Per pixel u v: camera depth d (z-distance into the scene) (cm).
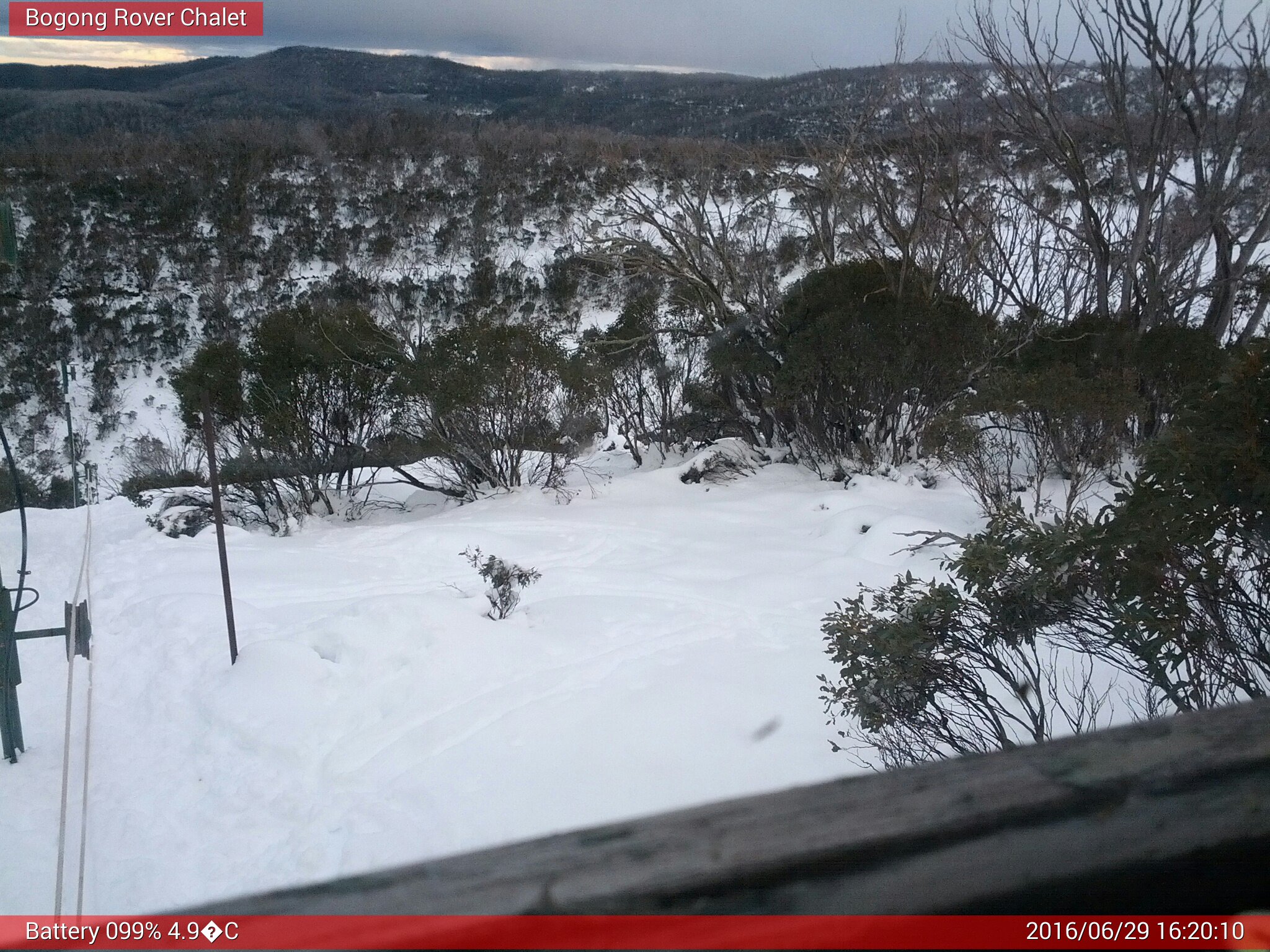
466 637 674
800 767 486
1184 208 1357
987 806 91
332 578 910
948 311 1288
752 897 82
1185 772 97
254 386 1353
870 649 461
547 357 1311
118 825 484
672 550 984
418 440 1359
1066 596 434
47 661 749
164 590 894
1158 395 1141
